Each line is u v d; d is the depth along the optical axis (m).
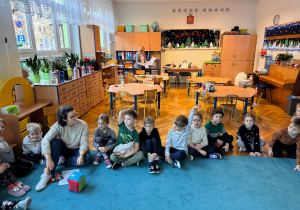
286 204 1.95
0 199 2.00
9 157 2.31
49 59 4.41
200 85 5.82
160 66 8.46
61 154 2.48
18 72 3.20
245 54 8.06
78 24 4.82
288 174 2.42
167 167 2.58
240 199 2.02
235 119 4.41
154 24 8.15
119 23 8.42
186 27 8.33
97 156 2.65
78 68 4.53
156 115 4.53
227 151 2.87
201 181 2.30
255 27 7.98
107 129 2.79
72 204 1.94
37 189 2.12
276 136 2.74
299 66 5.11
